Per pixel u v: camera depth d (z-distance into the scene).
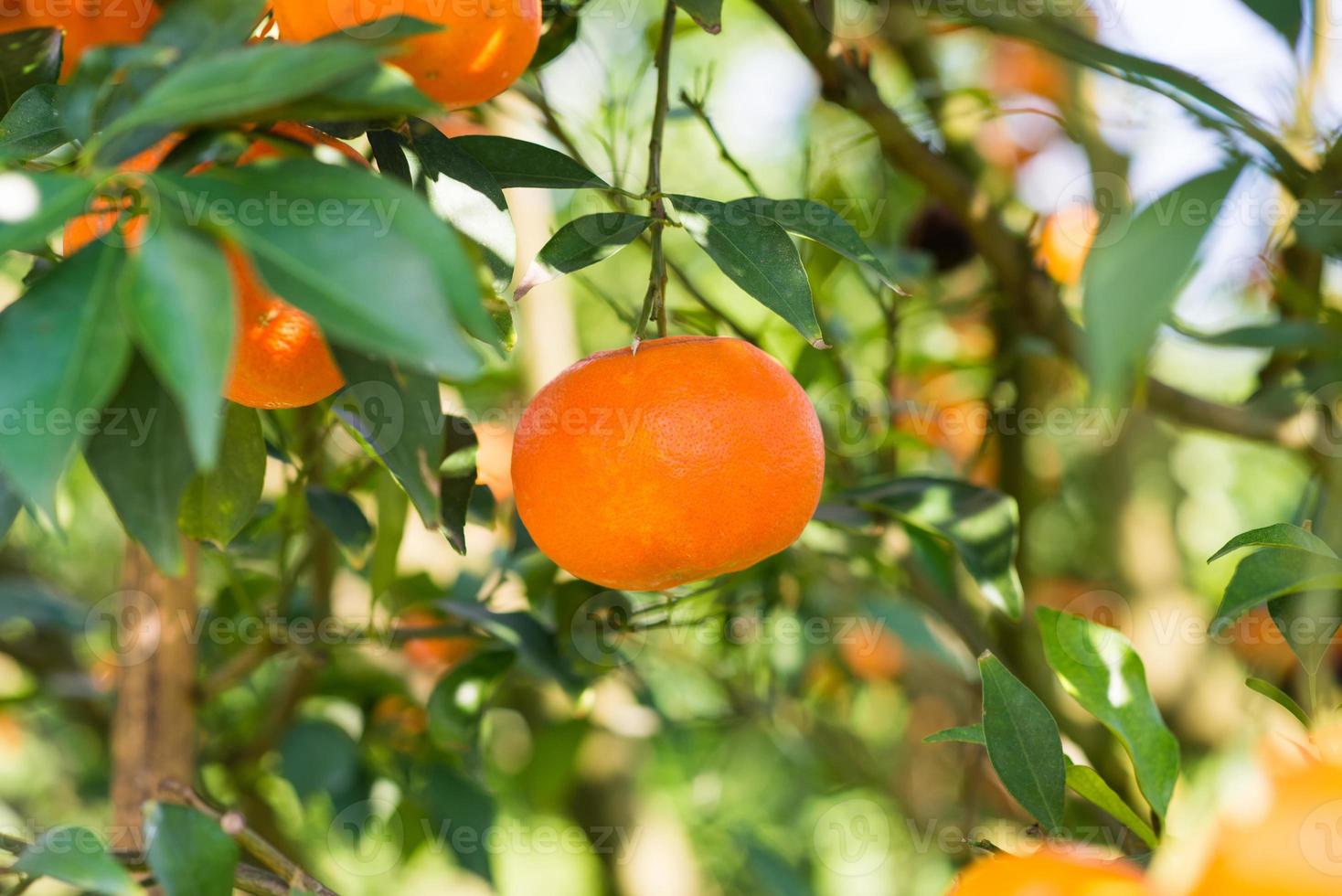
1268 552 0.55
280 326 0.53
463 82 0.55
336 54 0.48
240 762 0.80
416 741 0.84
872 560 0.79
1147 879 0.50
